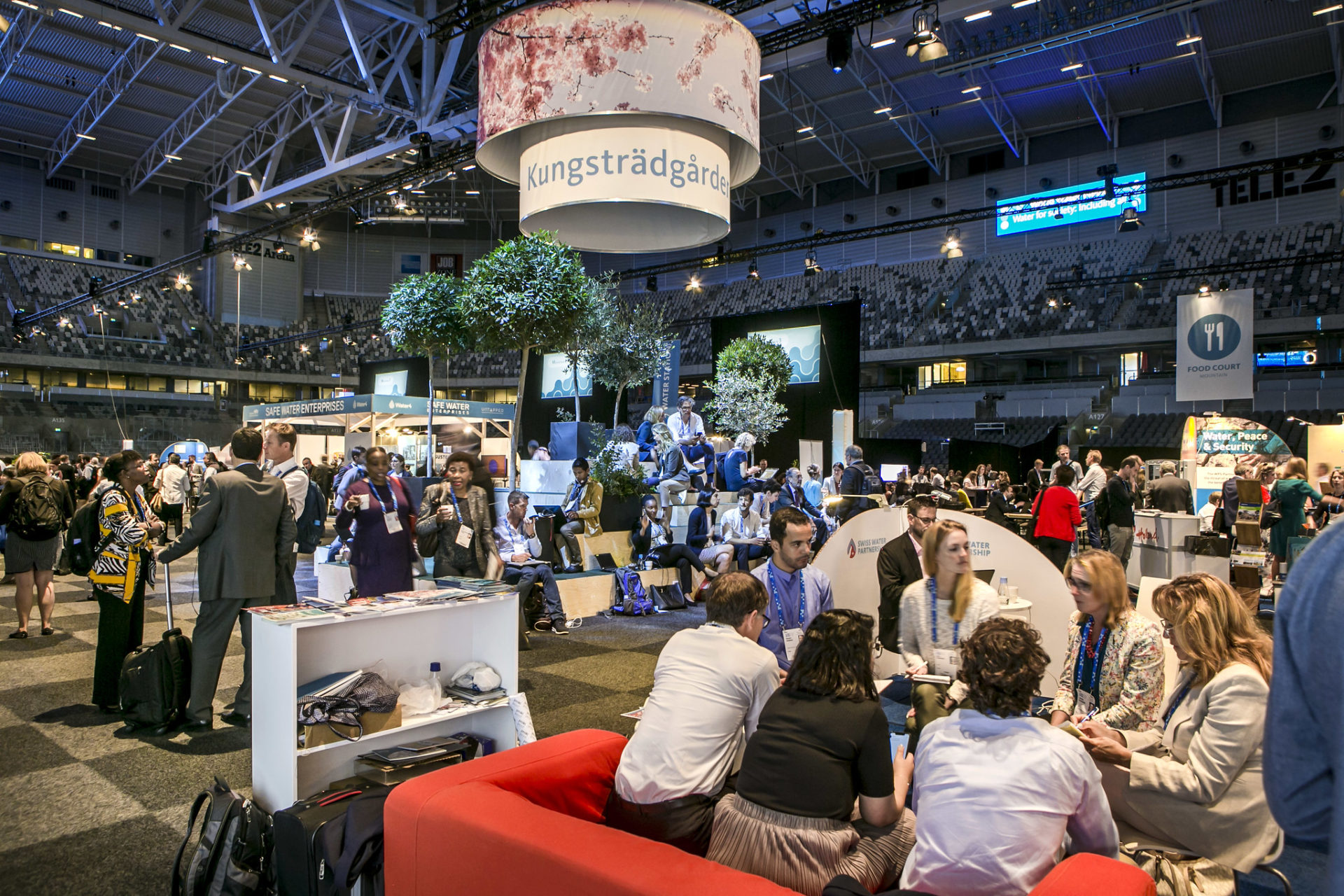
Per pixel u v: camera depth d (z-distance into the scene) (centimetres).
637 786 223
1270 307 2578
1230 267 2475
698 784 222
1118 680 292
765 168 3291
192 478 1448
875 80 2523
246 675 421
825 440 1497
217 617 410
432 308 1205
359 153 2361
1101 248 2969
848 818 204
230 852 242
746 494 896
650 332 1688
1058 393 2838
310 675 311
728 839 202
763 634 354
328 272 3975
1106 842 187
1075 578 299
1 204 3212
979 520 454
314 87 1892
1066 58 2383
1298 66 2473
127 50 2233
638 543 823
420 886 192
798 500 998
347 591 662
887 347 3272
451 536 529
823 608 365
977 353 3073
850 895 164
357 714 298
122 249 3509
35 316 2972
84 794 332
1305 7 2088
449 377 3825
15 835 296
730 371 1530
